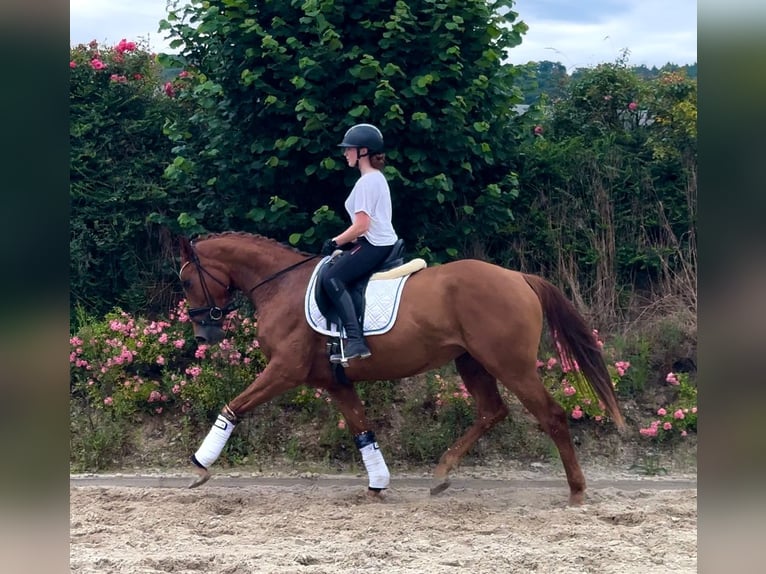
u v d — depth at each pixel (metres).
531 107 8.52
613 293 8.54
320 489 6.54
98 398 7.50
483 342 5.80
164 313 8.73
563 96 9.86
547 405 5.88
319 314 6.01
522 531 5.35
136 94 9.15
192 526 5.51
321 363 6.15
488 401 6.30
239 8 7.20
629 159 9.09
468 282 5.84
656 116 9.34
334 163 7.14
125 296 8.72
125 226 8.75
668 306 8.45
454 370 7.78
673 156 8.96
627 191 8.94
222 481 6.81
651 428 7.20
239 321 7.73
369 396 7.48
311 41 7.25
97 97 9.10
